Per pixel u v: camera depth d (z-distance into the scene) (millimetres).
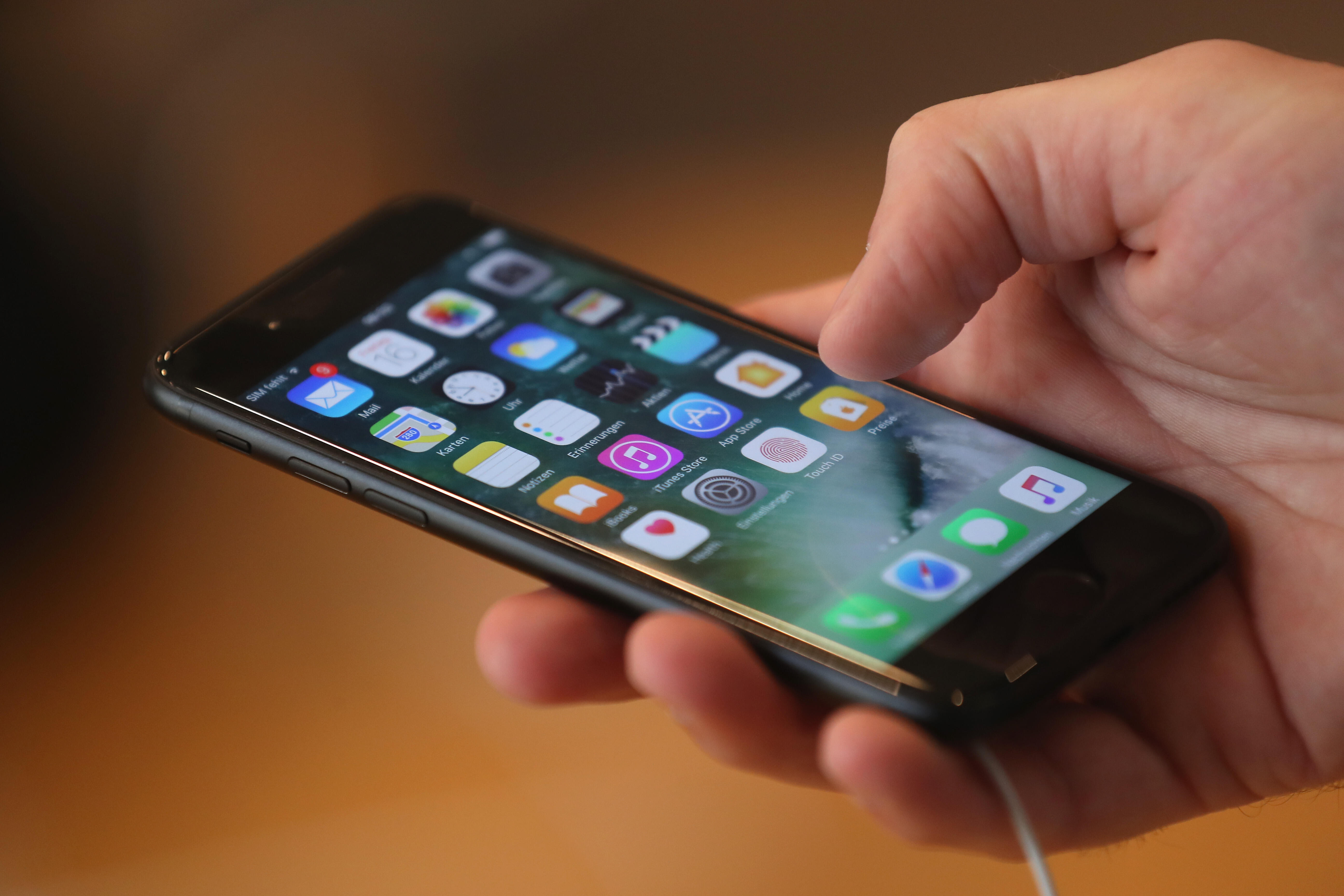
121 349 783
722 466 607
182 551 762
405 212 645
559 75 825
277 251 792
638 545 594
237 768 729
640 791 721
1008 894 702
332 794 723
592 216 794
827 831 712
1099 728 591
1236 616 598
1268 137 585
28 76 814
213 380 619
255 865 713
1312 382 596
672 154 805
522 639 591
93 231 796
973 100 604
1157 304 600
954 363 634
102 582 758
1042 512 597
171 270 792
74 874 713
